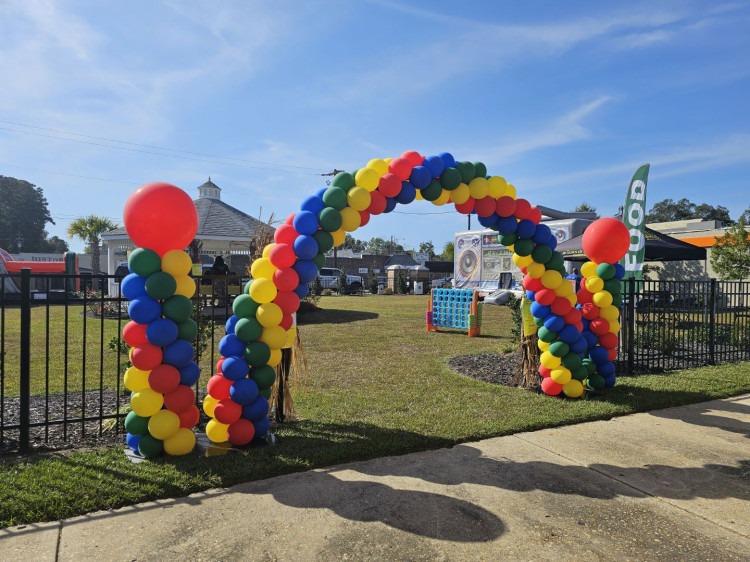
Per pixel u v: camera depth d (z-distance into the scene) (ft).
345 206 16.20
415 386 23.40
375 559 9.46
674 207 253.44
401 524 10.75
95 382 24.21
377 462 14.26
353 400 20.74
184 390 14.15
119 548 9.69
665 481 13.15
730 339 33.78
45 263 99.40
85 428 16.93
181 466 13.37
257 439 15.34
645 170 31.63
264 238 25.29
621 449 15.48
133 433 13.87
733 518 11.22
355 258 193.67
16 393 21.93
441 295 46.91
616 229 21.52
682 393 22.09
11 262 96.94
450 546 9.94
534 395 21.65
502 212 19.49
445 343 38.65
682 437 16.67
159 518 10.88
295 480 12.95
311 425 17.34
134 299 13.58
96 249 115.14
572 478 13.28
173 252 13.87
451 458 14.61
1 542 9.81
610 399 21.02
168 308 13.71
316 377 25.40
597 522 10.98
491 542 10.10
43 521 10.67
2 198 248.73
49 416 18.29
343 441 15.57
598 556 9.66
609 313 22.13
